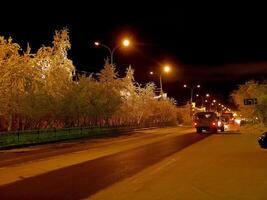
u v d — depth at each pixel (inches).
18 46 1565.0
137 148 1150.3
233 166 739.4
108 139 1633.9
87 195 490.0
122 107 2596.0
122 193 499.5
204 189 520.7
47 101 1710.1
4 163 847.7
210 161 817.5
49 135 1628.9
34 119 1710.1
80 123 2150.6
